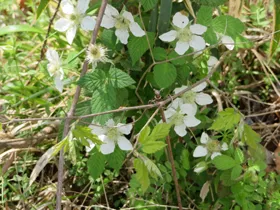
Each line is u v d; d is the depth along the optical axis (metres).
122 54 0.24
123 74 0.21
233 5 0.27
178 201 0.23
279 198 0.22
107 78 0.21
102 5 0.21
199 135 0.27
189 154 0.25
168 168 0.24
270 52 0.28
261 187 0.22
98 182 0.26
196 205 0.24
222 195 0.24
